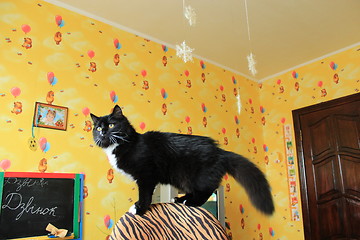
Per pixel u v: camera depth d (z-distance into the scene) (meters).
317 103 3.14
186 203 1.30
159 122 2.62
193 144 1.37
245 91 3.55
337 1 2.23
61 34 2.18
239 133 3.33
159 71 2.73
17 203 1.77
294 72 3.40
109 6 2.28
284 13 2.37
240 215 3.03
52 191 1.92
